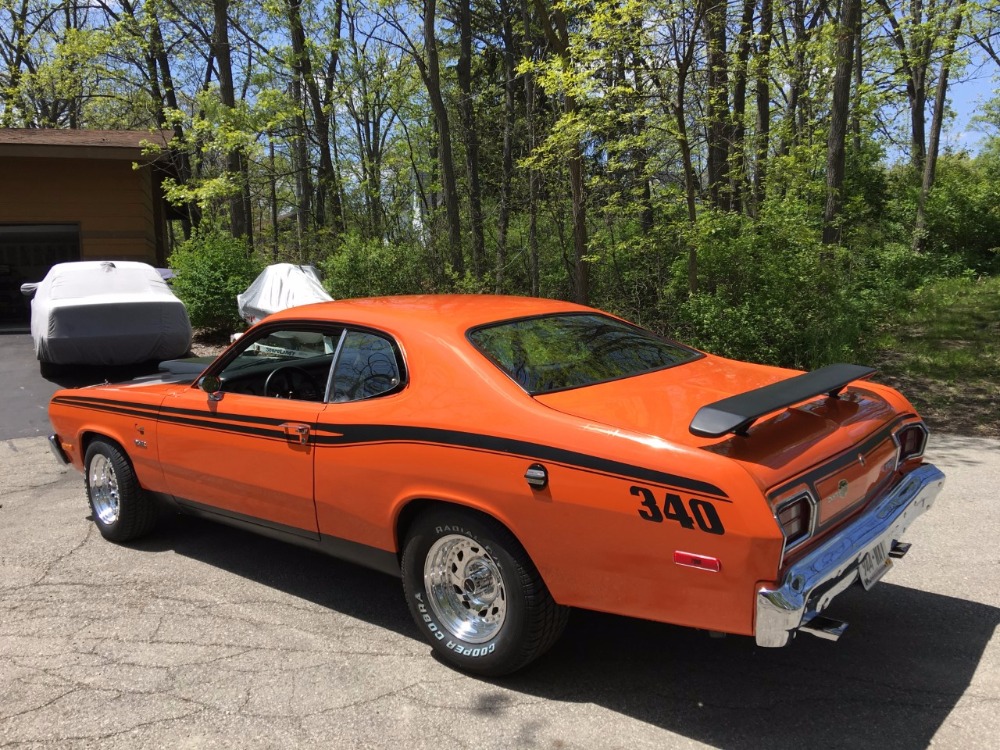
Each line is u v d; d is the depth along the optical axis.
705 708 2.95
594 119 10.19
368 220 20.45
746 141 12.57
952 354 10.62
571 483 2.76
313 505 3.69
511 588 3.01
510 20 20.44
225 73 21.48
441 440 3.11
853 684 3.09
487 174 22.97
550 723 2.88
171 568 4.55
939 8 14.52
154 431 4.49
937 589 3.94
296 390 3.99
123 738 2.87
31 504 5.89
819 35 11.52
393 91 26.50
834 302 9.22
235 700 3.11
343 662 3.40
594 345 3.67
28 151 15.71
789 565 2.49
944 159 24.33
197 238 16.75
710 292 9.97
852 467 2.86
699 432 2.56
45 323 10.27
